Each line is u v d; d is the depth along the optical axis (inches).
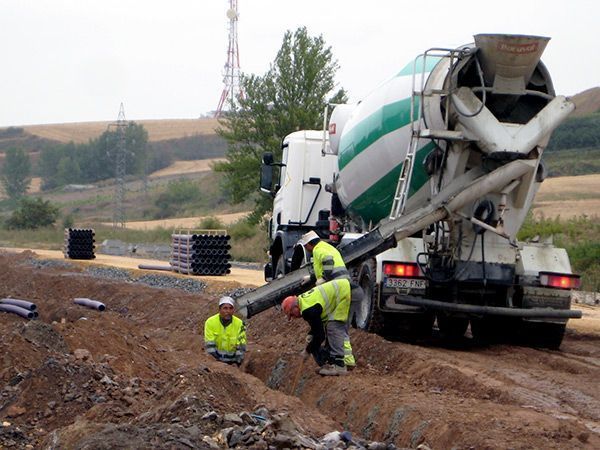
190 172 5748.0
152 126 6929.1
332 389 529.0
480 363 594.9
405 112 661.9
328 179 888.9
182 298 1000.9
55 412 416.8
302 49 1774.1
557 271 661.3
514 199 642.2
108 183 5610.2
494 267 652.7
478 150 632.4
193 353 620.1
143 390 448.1
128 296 1065.5
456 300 662.5
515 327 695.7
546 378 544.7
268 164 934.4
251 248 1911.9
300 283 621.6
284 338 738.2
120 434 327.9
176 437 327.3
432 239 652.7
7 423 405.1
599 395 500.1
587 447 370.6
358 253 637.3
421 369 551.2
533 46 598.5
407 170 651.5
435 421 414.9
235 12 4303.6
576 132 3097.9
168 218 3882.9
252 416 376.8
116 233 2667.3
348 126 767.1
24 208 3120.1
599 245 1246.9
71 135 6948.8
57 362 444.5
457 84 619.5
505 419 413.7
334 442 354.0
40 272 1337.4
